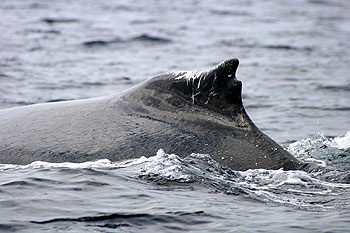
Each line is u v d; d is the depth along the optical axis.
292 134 46.78
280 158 30.56
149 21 120.62
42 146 32.69
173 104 32.56
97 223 23.45
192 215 24.39
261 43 100.62
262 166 30.14
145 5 146.00
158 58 86.00
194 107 32.16
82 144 32.22
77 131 33.09
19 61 78.38
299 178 29.12
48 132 33.59
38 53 84.88
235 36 107.25
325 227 23.39
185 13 135.00
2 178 29.00
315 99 61.38
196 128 31.61
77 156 31.62
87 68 76.81
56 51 87.44
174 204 25.48
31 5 135.12
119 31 107.12
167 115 32.44
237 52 92.50
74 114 34.53
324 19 131.12
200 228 23.27
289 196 27.17
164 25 116.56
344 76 74.44
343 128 48.97
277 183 28.61
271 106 58.25
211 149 30.77
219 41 101.81
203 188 27.42
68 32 103.62
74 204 25.33
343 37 108.31
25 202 25.45
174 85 32.88
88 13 127.50
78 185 27.56
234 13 137.62
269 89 67.00
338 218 24.42
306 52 93.19
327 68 80.12
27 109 36.69
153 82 33.75
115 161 30.94
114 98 34.81
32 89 63.00
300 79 72.88
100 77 71.38
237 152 30.58
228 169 29.55
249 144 30.84
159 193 26.73
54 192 26.70
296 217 24.52
